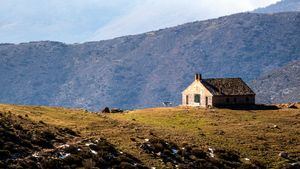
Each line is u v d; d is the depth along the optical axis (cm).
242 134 9275
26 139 6788
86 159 6531
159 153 7281
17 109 8925
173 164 7038
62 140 7162
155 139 7775
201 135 8875
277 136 9331
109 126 8544
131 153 7138
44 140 6912
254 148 8388
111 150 7062
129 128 8569
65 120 8619
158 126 9506
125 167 6569
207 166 7200
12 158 6156
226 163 7469
